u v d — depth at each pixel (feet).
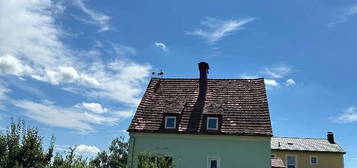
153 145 69.97
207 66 85.56
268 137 66.64
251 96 77.15
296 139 172.55
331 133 171.22
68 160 42.65
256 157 66.03
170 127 71.51
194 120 71.92
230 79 83.97
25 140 38.27
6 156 36.91
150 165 53.06
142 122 72.74
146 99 79.05
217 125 70.33
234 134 67.56
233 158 66.74
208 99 77.87
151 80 85.76
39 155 38.63
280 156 159.33
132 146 70.44
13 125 38.73
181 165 67.82
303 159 158.30
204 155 67.82
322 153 158.71
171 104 76.89
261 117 70.69
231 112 73.05
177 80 85.10
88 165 45.14
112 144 176.76
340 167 156.25
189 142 69.21
